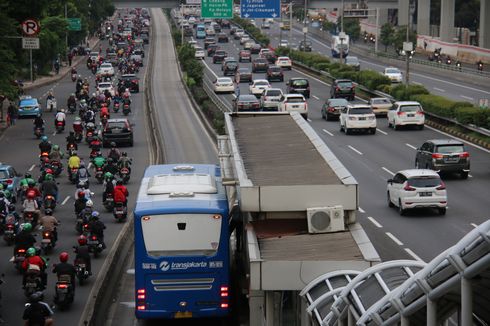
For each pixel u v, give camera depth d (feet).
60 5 561.84
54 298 113.91
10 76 315.78
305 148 120.98
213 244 99.25
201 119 330.95
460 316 54.03
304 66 517.14
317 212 93.15
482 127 264.31
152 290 99.30
